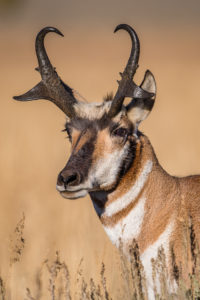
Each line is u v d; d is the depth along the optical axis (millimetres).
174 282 25219
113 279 27656
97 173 25953
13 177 61000
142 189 26688
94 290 25375
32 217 45594
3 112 110875
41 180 60125
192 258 25281
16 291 30859
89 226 37812
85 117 27016
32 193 53594
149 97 26250
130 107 27172
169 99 117750
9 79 166125
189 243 25281
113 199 26672
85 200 47594
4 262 34562
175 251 25656
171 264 25422
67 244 36812
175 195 26984
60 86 27844
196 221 26344
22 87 146000
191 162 58500
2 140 76375
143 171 26766
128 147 26594
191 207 26656
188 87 135250
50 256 36406
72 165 25578
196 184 27344
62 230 41531
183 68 184500
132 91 26422
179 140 74125
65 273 25500
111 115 26578
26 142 75688
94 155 25969
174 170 55719
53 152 70500
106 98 28609
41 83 28141
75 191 25422
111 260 28844
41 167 64562
